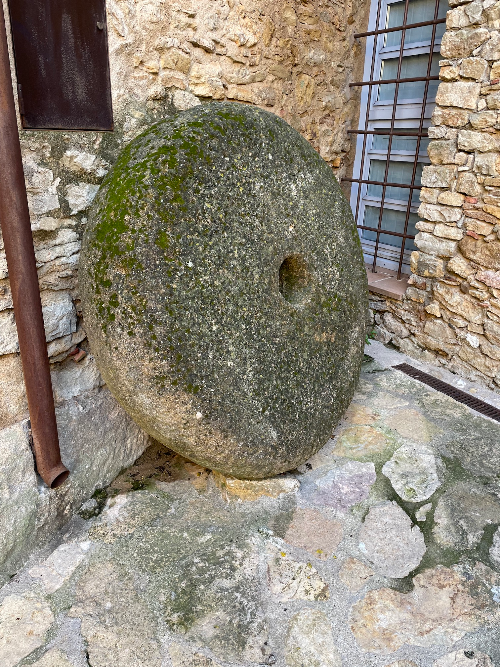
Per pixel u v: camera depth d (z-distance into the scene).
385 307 3.17
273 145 1.67
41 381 1.51
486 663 1.30
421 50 3.01
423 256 2.82
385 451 2.10
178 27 2.02
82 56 1.63
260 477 1.79
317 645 1.34
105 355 1.48
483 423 2.32
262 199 1.61
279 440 1.67
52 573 1.54
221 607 1.44
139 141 1.56
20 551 1.58
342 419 2.32
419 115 3.07
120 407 1.98
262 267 1.59
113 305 1.42
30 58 1.48
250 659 1.30
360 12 3.14
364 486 1.91
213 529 1.71
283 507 1.80
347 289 1.94
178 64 2.06
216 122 1.56
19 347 1.52
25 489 1.58
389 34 3.23
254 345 1.57
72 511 1.77
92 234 1.48
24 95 1.48
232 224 1.53
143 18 1.85
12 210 1.36
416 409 2.42
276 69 2.67
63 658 1.29
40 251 1.62
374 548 1.65
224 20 2.24
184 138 1.49
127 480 1.97
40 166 1.57
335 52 3.07
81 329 1.81
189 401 1.46
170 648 1.32
